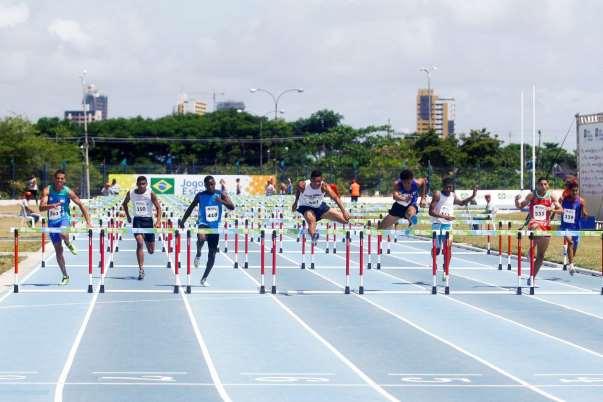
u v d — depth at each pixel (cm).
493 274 6300
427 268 6694
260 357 3325
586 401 2692
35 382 2869
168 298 4838
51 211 5241
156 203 5650
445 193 5753
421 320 4225
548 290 5369
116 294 4978
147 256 7350
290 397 2711
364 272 6375
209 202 5228
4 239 9119
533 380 2988
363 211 10938
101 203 11181
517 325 4116
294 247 8512
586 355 3434
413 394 2770
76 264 6675
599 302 4872
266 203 12200
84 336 3712
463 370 3141
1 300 4725
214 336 3744
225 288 5306
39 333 3775
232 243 8825
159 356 3319
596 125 10619
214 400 2658
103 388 2791
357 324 4091
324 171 18000
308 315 4331
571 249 6134
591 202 10725
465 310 4550
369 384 2905
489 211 10425
